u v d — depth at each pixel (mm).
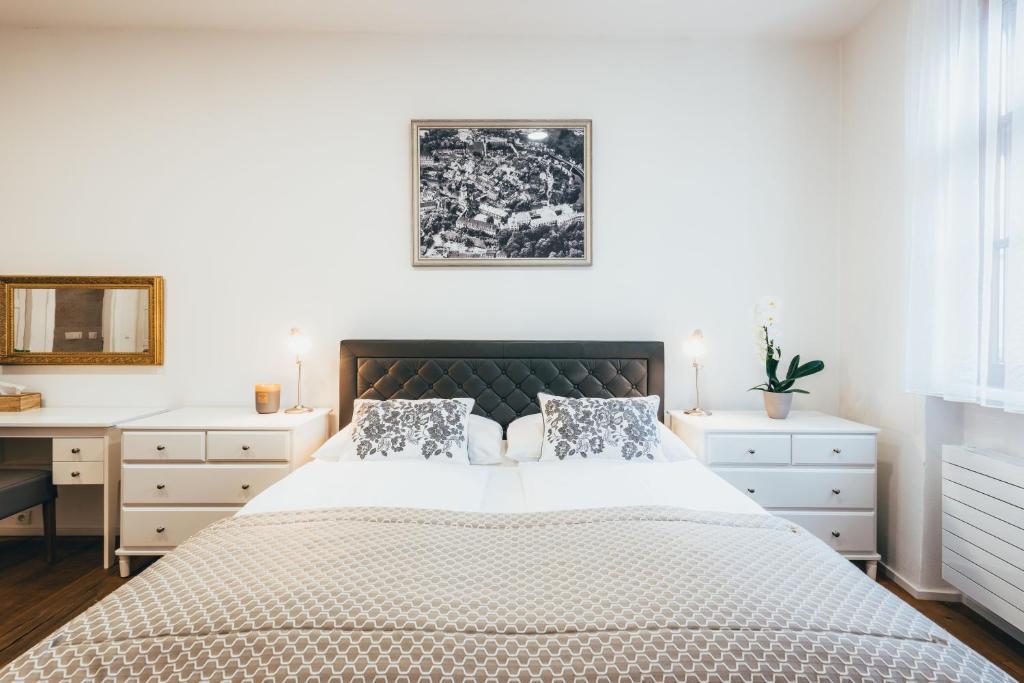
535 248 2838
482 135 2822
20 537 2826
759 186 2875
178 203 2822
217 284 2836
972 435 2123
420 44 2836
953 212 1933
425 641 936
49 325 2795
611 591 1106
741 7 2594
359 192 2842
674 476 1982
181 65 2809
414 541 1364
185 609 1039
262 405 2617
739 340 2887
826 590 1127
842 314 2840
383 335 2861
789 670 886
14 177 2801
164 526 2361
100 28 2795
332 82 2830
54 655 923
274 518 1516
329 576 1162
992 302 1841
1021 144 1676
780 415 2572
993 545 1854
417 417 2297
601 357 2791
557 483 1898
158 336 2799
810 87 2873
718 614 1013
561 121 2812
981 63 1877
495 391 2762
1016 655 1828
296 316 2855
